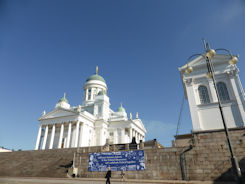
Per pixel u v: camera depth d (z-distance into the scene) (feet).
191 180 66.28
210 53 45.85
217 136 68.95
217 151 67.10
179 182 61.57
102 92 241.96
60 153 118.42
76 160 89.66
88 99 266.16
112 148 93.09
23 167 105.91
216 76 100.53
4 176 94.02
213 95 97.19
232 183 57.41
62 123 190.70
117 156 81.71
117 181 68.28
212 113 94.07
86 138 193.36
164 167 72.08
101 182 66.74
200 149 69.51
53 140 200.44
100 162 84.02
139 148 84.28
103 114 222.89
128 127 211.61
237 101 91.76
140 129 245.45
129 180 69.36
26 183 64.49
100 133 204.74
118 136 212.02
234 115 90.53
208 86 100.48
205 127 92.73
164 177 70.59
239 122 88.48
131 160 78.38
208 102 97.76
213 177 64.23
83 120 193.36
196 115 95.66
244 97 91.45
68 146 178.81
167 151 73.97
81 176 84.94
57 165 100.07
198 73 104.47
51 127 209.05
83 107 243.81
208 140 69.67
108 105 240.12
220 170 64.28
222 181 61.87
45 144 190.49
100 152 86.12
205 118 94.38
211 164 66.23
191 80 103.81
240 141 65.46
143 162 76.07
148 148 77.82
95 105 231.30
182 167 69.41
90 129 203.72
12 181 71.31
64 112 194.49
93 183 63.93
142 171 74.84
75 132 193.16
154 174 72.59
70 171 86.33
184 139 90.17
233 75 97.09
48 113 201.36
